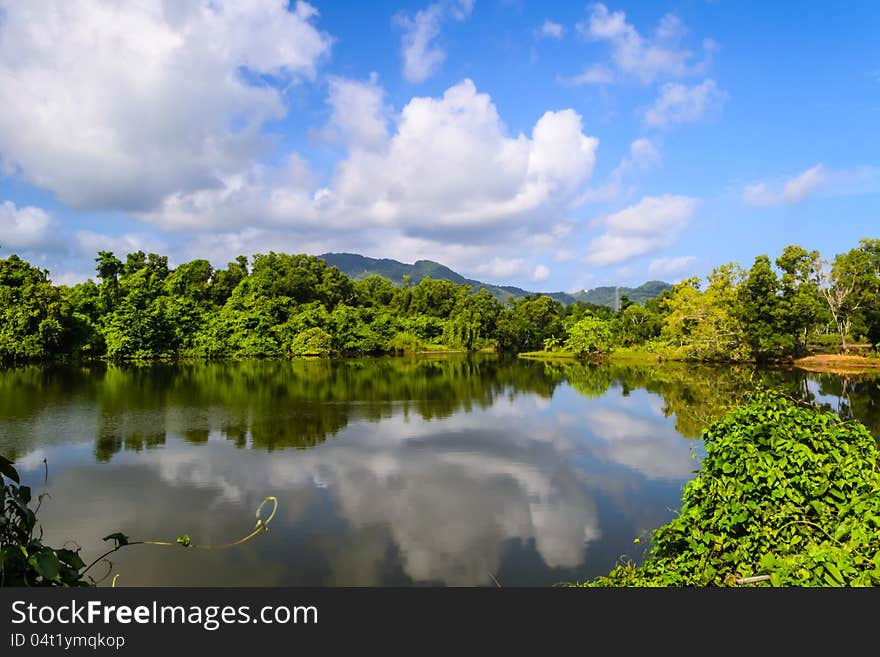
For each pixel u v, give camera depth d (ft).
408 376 159.84
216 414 88.69
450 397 112.06
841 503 15.56
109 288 207.21
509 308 392.47
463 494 49.14
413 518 43.34
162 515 43.68
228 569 34.68
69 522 42.16
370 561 35.88
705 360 202.80
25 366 167.12
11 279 171.42
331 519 43.04
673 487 51.39
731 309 184.75
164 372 161.48
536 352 291.58
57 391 113.70
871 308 177.99
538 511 44.98
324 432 75.31
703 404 101.65
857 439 17.13
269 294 280.51
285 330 241.35
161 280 281.54
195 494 48.65
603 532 40.70
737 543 16.42
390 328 292.61
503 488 50.93
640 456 63.10
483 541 39.11
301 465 58.34
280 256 345.31
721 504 17.11
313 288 318.86
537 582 33.01
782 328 176.04
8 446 65.82
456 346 300.81
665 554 19.07
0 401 99.50
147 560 35.78
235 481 52.49
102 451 63.67
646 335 274.98
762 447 17.49
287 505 46.19
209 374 157.89
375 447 66.80
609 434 75.15
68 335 178.70
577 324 245.86
